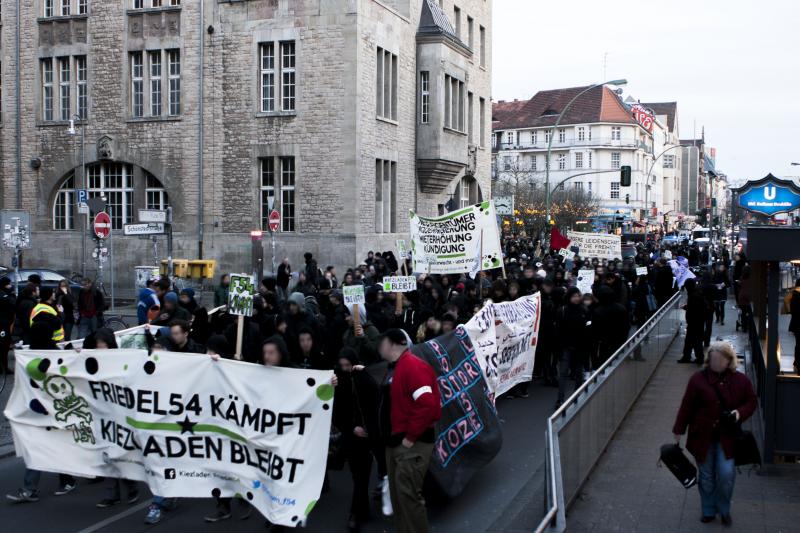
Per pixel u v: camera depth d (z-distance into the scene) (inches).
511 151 4466.0
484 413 393.1
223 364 335.9
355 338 463.5
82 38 1352.1
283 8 1235.2
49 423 358.3
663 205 5388.8
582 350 548.1
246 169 1266.0
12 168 1397.6
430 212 1498.5
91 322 800.9
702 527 323.9
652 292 1058.7
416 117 1433.3
